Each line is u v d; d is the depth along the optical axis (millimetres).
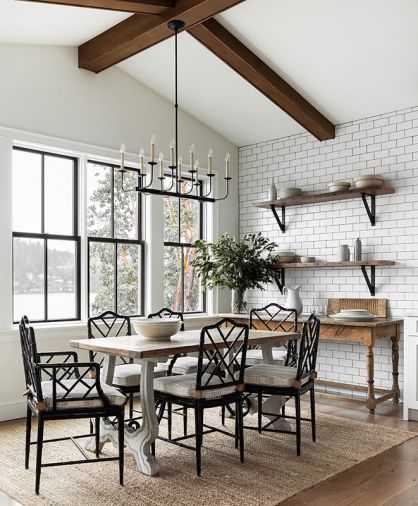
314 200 6105
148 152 6141
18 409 4941
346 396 5910
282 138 6711
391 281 5695
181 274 6602
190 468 3639
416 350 4840
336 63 5156
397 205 5680
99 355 5512
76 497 3156
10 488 3285
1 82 4914
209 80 5848
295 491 3244
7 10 4285
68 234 5500
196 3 4262
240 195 7199
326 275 6230
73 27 4926
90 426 4246
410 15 4371
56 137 5285
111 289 5848
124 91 5930
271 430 4039
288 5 4512
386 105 5652
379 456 3908
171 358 4977
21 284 5133
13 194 5109
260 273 6215
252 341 4148
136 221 6141
